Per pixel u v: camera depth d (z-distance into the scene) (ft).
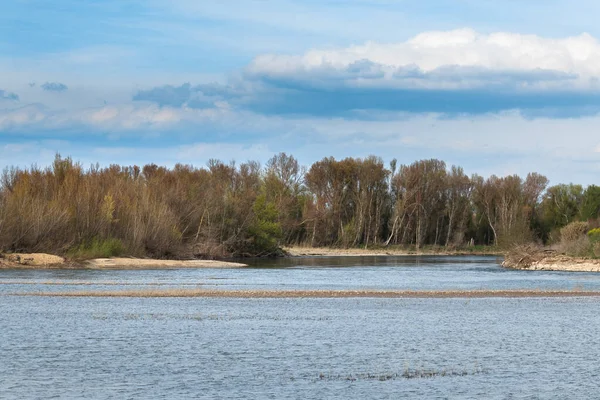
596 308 238.68
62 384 125.29
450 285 328.90
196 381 128.26
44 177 504.43
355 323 198.29
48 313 211.61
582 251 510.17
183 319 201.77
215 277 376.68
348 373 135.44
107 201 501.97
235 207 626.23
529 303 252.21
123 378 129.90
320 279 366.22
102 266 455.63
